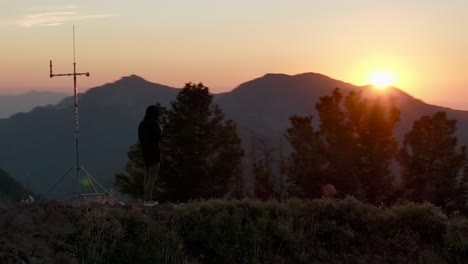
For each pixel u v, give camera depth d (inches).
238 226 392.5
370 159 675.4
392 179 684.1
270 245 393.1
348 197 483.5
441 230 467.2
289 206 461.7
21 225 324.2
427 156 690.2
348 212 460.1
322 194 661.9
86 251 318.3
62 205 377.7
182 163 768.3
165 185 771.4
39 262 291.3
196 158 765.9
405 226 462.0
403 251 434.6
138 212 387.9
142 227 362.3
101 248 325.4
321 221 445.1
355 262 406.9
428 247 450.9
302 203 479.5
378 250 429.1
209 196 747.4
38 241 314.5
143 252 330.3
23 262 283.3
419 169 689.6
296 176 678.5
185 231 386.3
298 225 431.5
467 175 681.6
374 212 471.5
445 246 450.9
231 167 782.5
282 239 401.1
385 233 452.8
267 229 409.7
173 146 777.6
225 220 398.0
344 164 671.1
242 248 376.8
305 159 678.5
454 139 690.8
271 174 724.0
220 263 364.8
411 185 688.4
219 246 369.7
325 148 688.4
